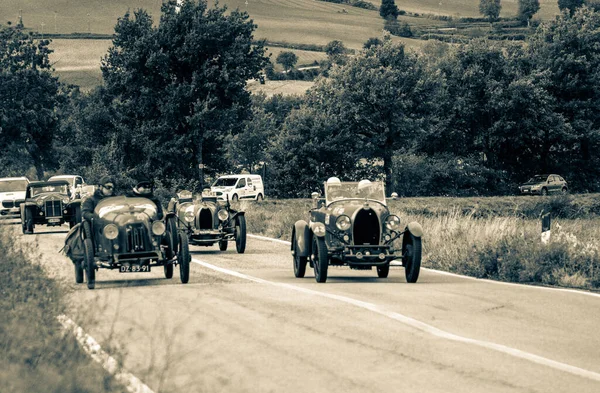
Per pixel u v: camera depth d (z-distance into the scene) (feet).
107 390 63.36
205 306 119.75
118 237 146.10
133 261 145.59
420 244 154.51
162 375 68.80
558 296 137.18
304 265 161.48
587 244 175.42
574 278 159.22
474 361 85.46
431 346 92.63
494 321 110.42
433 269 184.55
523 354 89.04
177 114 653.71
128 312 113.09
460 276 170.40
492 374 79.87
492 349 91.56
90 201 150.82
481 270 174.29
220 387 73.31
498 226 207.31
